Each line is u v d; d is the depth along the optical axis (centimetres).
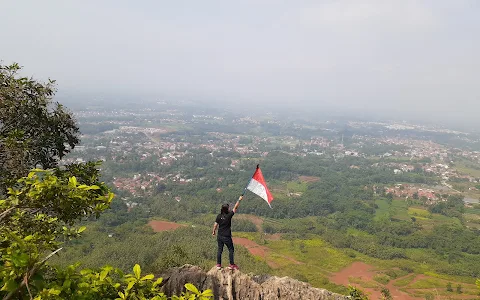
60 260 3659
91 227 5506
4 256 368
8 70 947
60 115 1116
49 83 1073
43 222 570
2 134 891
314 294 934
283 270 4766
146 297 468
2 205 454
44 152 1076
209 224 6538
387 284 4728
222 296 838
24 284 357
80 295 408
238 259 4147
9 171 860
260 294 866
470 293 4450
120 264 3594
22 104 948
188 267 908
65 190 469
